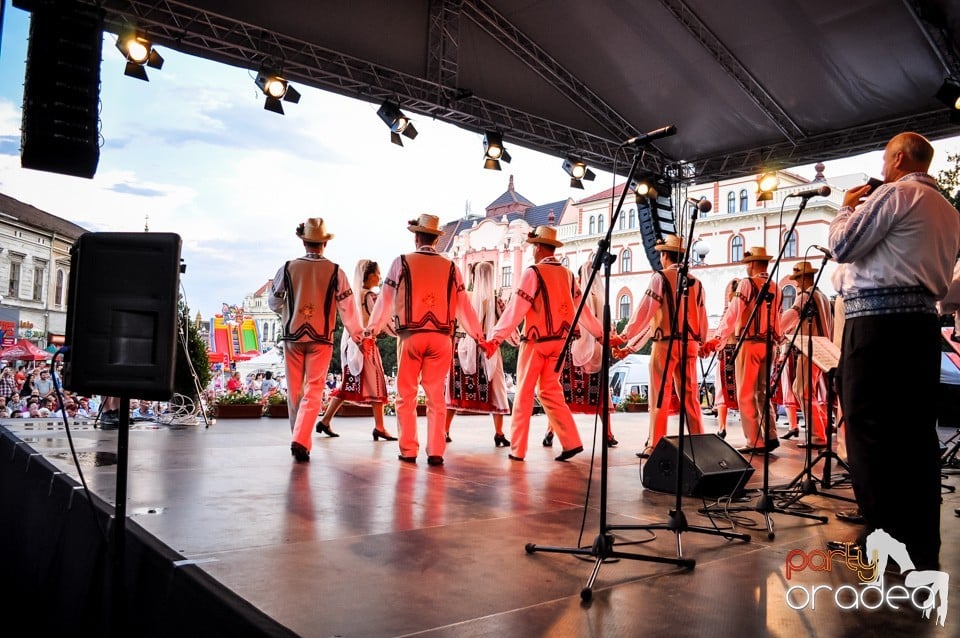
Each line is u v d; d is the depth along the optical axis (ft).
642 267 110.63
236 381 37.17
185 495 11.49
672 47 24.31
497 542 9.20
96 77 19.70
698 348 19.33
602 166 30.68
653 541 9.61
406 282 16.06
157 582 7.32
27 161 19.51
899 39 21.76
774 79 24.89
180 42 21.27
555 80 26.50
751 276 20.83
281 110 23.06
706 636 6.16
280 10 21.16
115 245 8.18
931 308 8.54
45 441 17.42
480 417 30.81
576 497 12.47
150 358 8.20
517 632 6.14
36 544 11.39
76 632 8.75
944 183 32.86
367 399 20.27
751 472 13.33
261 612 6.17
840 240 8.70
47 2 19.12
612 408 25.70
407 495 12.16
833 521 11.13
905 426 8.39
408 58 24.08
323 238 16.87
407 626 6.17
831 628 6.41
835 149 27.66
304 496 11.78
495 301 20.52
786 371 25.09
